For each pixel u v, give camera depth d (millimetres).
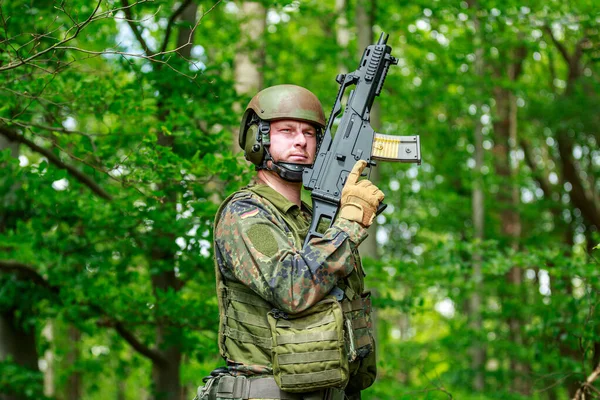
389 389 10664
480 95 13289
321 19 13359
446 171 18672
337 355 3020
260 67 9711
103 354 10383
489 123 16625
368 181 3303
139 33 6438
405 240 20984
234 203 3307
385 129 17031
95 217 7391
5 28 4508
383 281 8703
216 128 8297
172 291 7504
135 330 8734
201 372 7461
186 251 7094
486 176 14953
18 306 8641
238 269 3123
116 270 7820
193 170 6105
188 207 6582
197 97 7223
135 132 6621
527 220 19031
